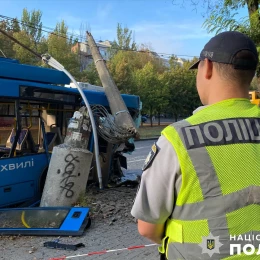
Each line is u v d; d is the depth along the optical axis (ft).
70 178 21.66
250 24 17.60
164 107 125.39
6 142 23.43
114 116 27.68
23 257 15.25
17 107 21.54
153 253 15.71
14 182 21.48
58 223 18.49
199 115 5.15
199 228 4.70
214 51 5.19
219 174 4.69
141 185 5.08
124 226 19.43
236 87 5.17
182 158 4.74
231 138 4.84
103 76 33.09
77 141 23.08
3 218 18.89
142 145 74.74
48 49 108.58
